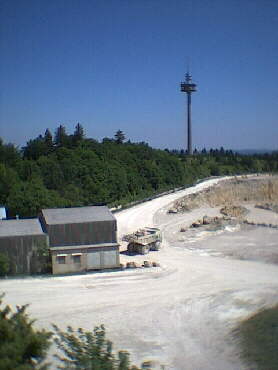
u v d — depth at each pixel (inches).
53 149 4060.0
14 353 463.5
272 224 2502.5
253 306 1211.2
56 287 1344.7
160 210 2878.9
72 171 3058.6
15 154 3356.3
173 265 1609.3
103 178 3110.2
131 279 1437.0
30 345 497.4
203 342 992.9
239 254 1779.0
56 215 1587.1
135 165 3841.0
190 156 6274.6
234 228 2294.5
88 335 665.0
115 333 1039.0
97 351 616.7
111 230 1526.8
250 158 6875.0
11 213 2192.4
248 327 1056.8
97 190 2994.6
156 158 4242.1
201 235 2140.7
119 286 1369.3
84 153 3390.7
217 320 1120.8
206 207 3257.9
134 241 1780.3
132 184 3447.3
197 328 1072.8
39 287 1338.6
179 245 1942.7
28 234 1450.5
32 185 2363.4
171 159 4343.0
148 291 1333.7
